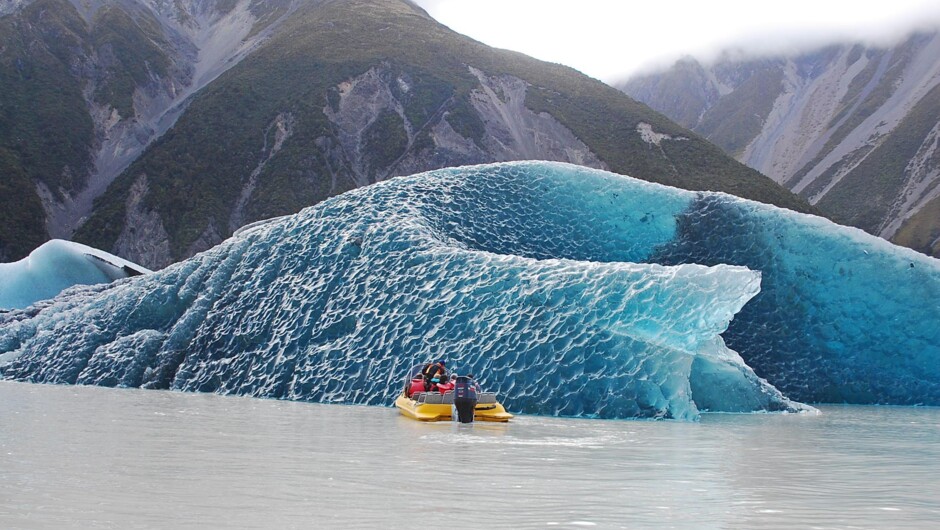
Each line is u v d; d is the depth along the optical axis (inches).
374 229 1302.9
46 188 5103.3
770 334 1485.0
